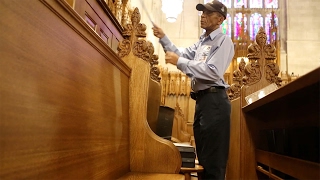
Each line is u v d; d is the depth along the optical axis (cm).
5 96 67
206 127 212
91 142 121
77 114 107
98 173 128
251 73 251
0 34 66
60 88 94
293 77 1148
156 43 1120
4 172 65
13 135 69
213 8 230
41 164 81
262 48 255
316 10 1288
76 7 238
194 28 1285
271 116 242
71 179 100
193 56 269
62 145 94
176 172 185
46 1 85
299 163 149
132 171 188
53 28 91
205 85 217
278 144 203
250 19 1332
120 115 173
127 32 211
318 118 163
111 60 157
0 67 65
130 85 201
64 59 98
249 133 246
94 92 129
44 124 83
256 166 240
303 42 1264
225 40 223
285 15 1311
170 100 1130
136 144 192
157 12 1147
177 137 689
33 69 78
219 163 208
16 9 72
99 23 305
